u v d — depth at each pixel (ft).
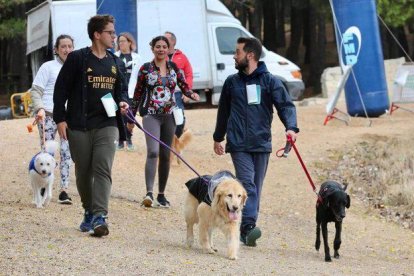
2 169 54.80
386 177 61.57
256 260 35.29
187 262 32.68
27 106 99.50
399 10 126.31
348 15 80.12
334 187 38.91
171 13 94.53
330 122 79.25
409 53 172.96
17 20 133.80
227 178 34.94
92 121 35.70
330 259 38.27
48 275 28.68
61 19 91.56
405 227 52.24
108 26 35.63
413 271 37.24
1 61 190.70
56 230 37.19
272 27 175.73
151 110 46.06
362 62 80.12
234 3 162.20
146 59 93.71
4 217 39.40
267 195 57.00
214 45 96.02
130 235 38.60
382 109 80.84
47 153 43.50
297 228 48.85
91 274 29.19
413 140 70.64
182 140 61.52
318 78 157.17
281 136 72.79
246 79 39.11
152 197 47.09
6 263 29.89
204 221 35.37
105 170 35.88
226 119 39.99
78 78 35.70
